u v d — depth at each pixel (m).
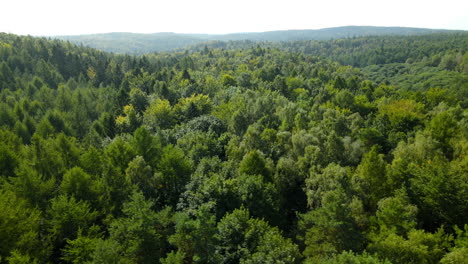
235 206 45.09
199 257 34.91
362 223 40.44
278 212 47.44
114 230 38.62
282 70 199.62
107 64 183.50
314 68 187.50
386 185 47.31
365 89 135.38
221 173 53.41
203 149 66.38
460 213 40.81
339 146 59.53
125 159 59.41
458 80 160.25
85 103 115.31
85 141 79.31
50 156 58.22
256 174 52.38
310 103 111.19
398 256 32.84
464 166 49.38
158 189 54.84
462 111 85.81
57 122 92.38
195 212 41.47
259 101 91.62
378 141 71.25
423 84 186.00
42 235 42.19
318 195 47.03
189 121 90.56
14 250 33.62
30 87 125.56
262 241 34.44
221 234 38.12
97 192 48.06
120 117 95.00
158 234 39.16
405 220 37.38
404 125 80.75
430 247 33.75
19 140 72.44
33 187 47.00
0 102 97.44
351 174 51.59
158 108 97.75
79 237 36.47
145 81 145.25
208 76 151.88
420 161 55.19
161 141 77.00
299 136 63.34
